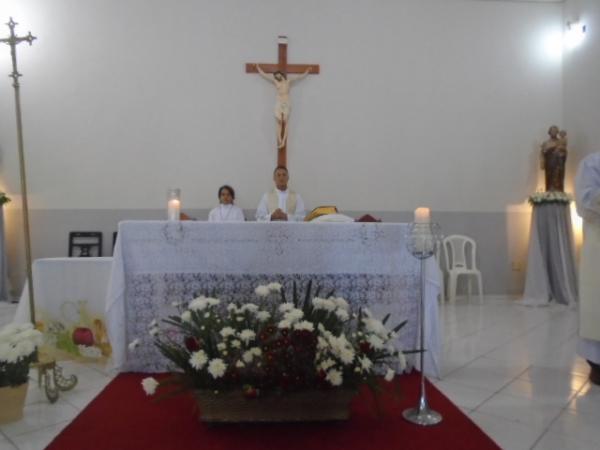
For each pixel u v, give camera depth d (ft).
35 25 18.78
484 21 19.92
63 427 6.65
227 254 8.60
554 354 10.62
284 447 5.95
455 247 19.33
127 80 18.98
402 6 19.67
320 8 19.45
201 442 6.05
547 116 20.10
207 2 19.20
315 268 8.64
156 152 19.06
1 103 18.75
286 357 6.19
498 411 7.26
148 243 8.61
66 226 18.88
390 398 7.66
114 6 18.95
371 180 19.56
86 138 18.90
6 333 7.04
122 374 8.66
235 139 19.25
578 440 6.29
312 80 19.42
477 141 19.88
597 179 8.32
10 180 18.83
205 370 6.22
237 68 19.25
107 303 8.42
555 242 18.49
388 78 19.62
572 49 19.45
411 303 8.85
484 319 14.93
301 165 19.40
